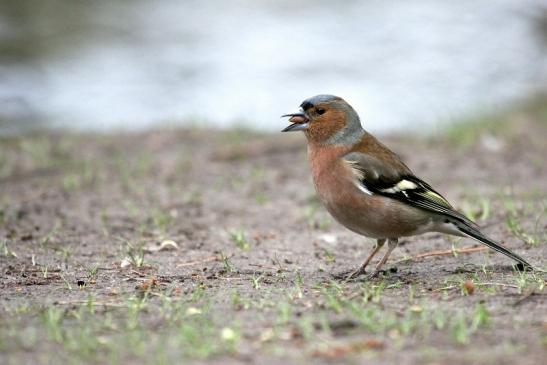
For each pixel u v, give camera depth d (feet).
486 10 119.24
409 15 117.19
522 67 92.63
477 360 21.16
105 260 35.40
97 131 67.31
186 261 35.35
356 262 35.53
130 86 83.61
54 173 54.24
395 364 21.01
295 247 38.45
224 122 70.49
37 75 86.38
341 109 32.53
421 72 90.33
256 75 88.84
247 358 21.59
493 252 35.58
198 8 117.80
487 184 50.16
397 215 31.40
